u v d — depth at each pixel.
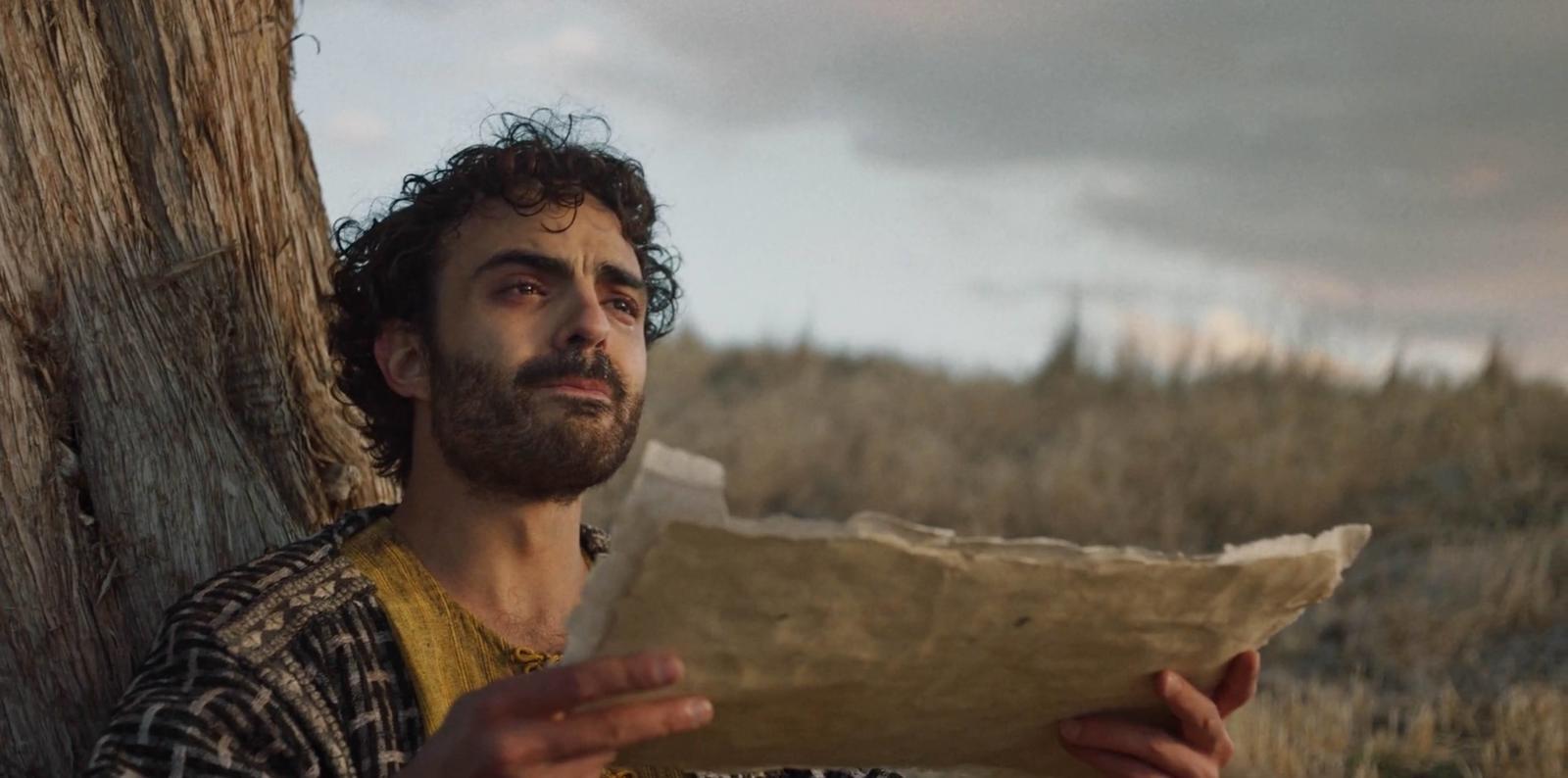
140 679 1.98
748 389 14.88
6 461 2.28
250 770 1.88
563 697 1.50
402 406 2.50
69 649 2.28
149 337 2.47
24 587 2.26
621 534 1.47
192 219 2.58
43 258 2.37
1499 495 8.17
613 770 2.12
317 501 2.72
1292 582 1.72
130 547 2.37
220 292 2.60
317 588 2.09
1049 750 1.94
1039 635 1.67
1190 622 1.73
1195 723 1.82
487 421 2.18
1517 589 6.13
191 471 2.46
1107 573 1.60
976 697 1.76
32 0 2.42
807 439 11.64
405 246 2.33
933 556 1.53
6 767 2.21
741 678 1.60
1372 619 6.23
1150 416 12.06
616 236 2.35
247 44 2.72
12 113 2.37
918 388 14.41
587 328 2.20
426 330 2.29
